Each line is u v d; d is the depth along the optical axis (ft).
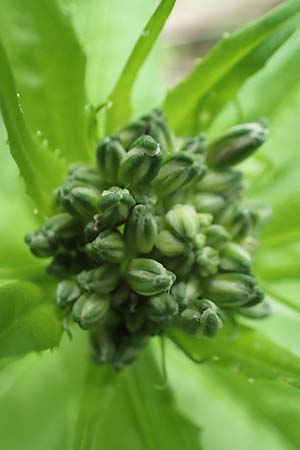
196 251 0.21
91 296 0.21
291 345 0.24
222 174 0.22
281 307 0.24
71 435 0.23
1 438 0.23
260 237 0.23
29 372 0.23
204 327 0.20
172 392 0.23
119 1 0.25
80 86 0.22
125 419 0.23
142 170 0.20
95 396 0.21
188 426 0.23
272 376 0.21
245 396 0.24
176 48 0.35
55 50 0.21
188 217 0.21
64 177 0.21
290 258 0.23
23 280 0.21
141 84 0.25
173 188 0.21
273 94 0.24
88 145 0.22
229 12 0.36
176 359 0.24
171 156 0.21
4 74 0.19
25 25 0.21
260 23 0.21
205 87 0.22
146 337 0.22
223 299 0.21
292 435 0.23
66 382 0.23
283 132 0.24
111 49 0.24
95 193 0.20
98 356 0.21
